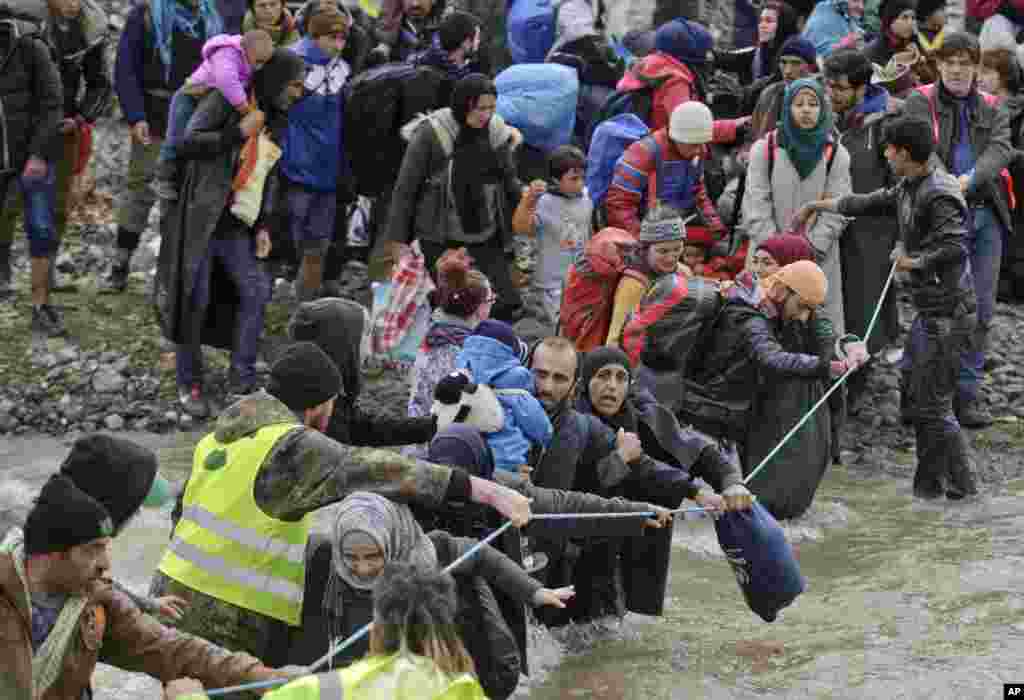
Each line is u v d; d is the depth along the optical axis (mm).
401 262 29531
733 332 24766
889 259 29875
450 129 29047
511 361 19859
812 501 26734
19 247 36094
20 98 31031
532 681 18844
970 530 25219
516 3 38125
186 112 29188
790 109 28594
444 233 29234
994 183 29750
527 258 35938
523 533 17922
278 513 15234
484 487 15539
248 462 15344
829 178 28938
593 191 31547
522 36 37688
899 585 22469
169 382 31250
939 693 18484
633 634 20484
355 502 15094
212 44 29016
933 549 24188
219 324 30734
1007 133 29750
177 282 29438
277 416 15695
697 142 29109
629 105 33000
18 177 31812
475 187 29219
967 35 29500
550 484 18984
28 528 12359
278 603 15414
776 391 24906
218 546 15344
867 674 19078
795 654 19812
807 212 28328
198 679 13328
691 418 25016
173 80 32781
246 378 30266
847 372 23281
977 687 18656
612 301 26172
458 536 17438
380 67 32188
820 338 24922
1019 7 36000
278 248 31859
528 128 33812
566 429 19172
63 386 30906
